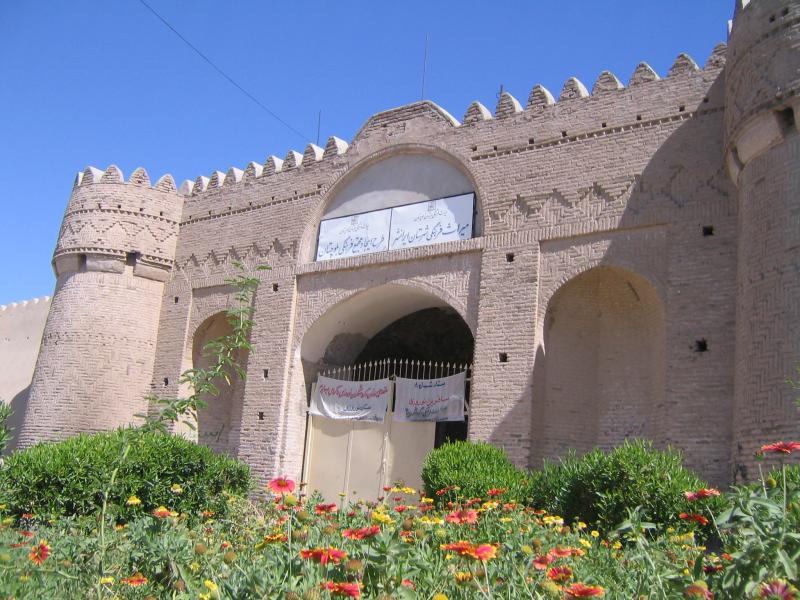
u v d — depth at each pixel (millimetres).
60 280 24188
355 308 20875
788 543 4820
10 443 30062
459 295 18453
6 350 33625
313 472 20547
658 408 16203
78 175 24844
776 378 12555
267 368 21172
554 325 17422
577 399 17141
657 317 16484
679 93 16672
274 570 5457
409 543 6047
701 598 4703
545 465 13594
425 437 18922
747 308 13578
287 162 22859
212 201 24141
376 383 19984
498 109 19219
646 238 16312
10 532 9406
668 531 9930
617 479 11414
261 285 22062
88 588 6449
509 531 7441
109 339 23094
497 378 17172
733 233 15297
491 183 18703
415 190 20172
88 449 13195
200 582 6078
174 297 23922
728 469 14242
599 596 4867
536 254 17484
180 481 13469
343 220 21250
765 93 13719
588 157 17469
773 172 13578
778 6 13906
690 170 16094
